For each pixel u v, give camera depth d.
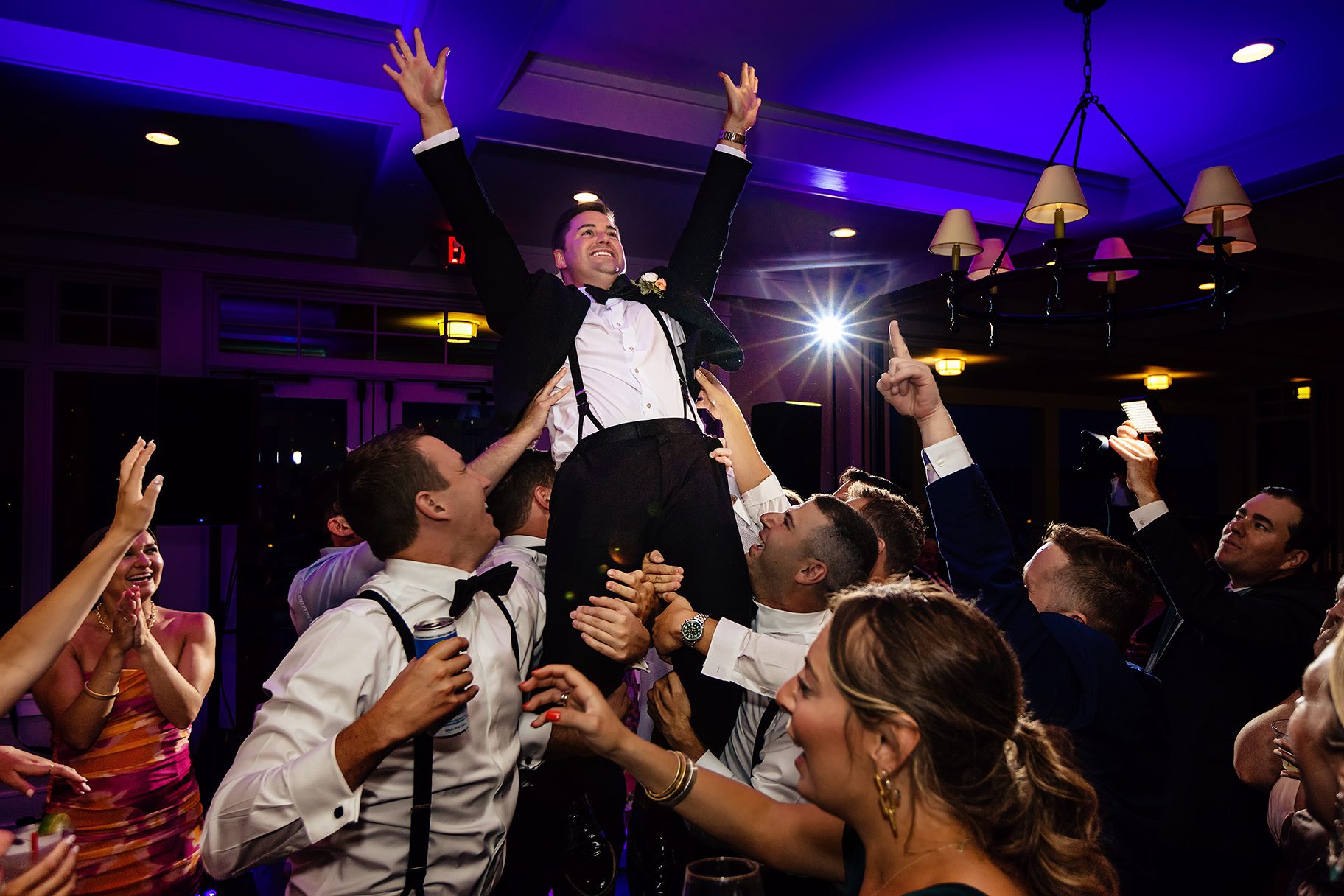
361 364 6.05
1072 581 1.84
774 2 3.49
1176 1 3.44
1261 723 1.70
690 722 1.72
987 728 0.92
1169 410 11.45
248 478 4.86
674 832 1.91
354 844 1.37
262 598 5.65
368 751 1.19
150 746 2.52
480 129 4.14
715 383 2.12
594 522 1.75
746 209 5.36
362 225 5.36
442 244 5.25
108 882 2.41
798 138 4.55
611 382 1.89
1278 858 2.27
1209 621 2.22
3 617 5.20
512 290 1.93
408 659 1.43
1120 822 1.47
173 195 5.07
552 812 1.97
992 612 1.57
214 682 4.61
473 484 1.54
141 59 3.46
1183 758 2.37
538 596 1.82
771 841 1.24
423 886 1.39
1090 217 5.26
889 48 3.84
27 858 1.09
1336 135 4.38
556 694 1.31
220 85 3.59
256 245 5.51
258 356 5.77
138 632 2.39
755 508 2.05
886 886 0.95
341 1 3.29
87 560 1.44
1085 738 1.51
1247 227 3.43
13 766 1.93
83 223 5.12
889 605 0.98
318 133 4.14
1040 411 11.12
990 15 3.57
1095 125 4.61
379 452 1.51
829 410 7.48
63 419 5.38
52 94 3.71
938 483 1.62
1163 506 2.29
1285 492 2.60
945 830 0.94
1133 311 3.26
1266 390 11.11
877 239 6.04
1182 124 4.57
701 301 2.01
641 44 3.83
